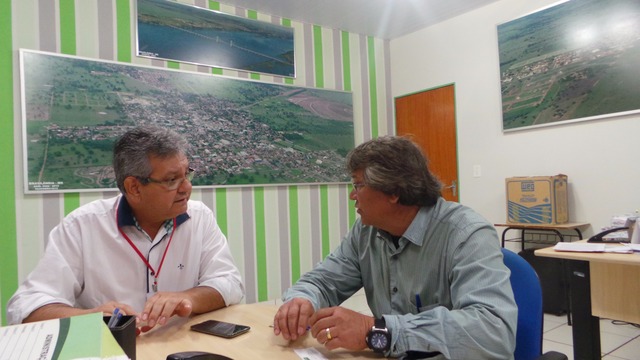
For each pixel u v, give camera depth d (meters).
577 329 2.07
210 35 3.64
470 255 1.02
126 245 1.37
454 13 4.11
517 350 1.11
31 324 0.77
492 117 3.91
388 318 0.93
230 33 3.74
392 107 4.82
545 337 2.74
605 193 3.22
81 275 1.35
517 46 3.70
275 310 1.31
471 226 1.06
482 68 3.98
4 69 2.80
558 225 3.19
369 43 4.67
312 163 4.16
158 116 3.32
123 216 1.36
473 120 4.06
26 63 2.84
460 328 0.87
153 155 1.20
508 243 3.80
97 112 3.08
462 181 4.15
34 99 2.86
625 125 3.12
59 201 2.95
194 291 1.29
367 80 4.64
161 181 1.22
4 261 2.76
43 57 2.90
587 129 3.31
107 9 3.17
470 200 4.09
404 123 4.70
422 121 4.52
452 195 4.26
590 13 3.25
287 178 4.00
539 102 3.56
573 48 3.35
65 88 2.97
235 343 1.01
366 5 3.89
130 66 3.22
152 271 1.38
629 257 1.82
